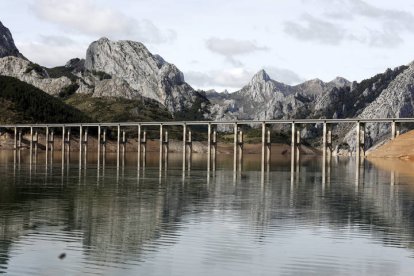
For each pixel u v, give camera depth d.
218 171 154.00
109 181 111.75
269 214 66.38
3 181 107.50
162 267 41.59
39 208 69.19
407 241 51.22
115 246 47.84
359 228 57.62
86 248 47.09
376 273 40.88
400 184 113.25
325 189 100.12
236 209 70.50
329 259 44.47
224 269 41.25
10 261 42.84
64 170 145.62
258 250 46.97
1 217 61.78
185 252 45.97
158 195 86.31
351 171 164.12
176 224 58.53
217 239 50.97
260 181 117.81
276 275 40.06
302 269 41.62
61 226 56.69
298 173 149.75
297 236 52.91
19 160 199.00
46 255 44.62
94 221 59.94
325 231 55.66
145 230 54.97
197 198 82.69
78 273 40.00
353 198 85.25
